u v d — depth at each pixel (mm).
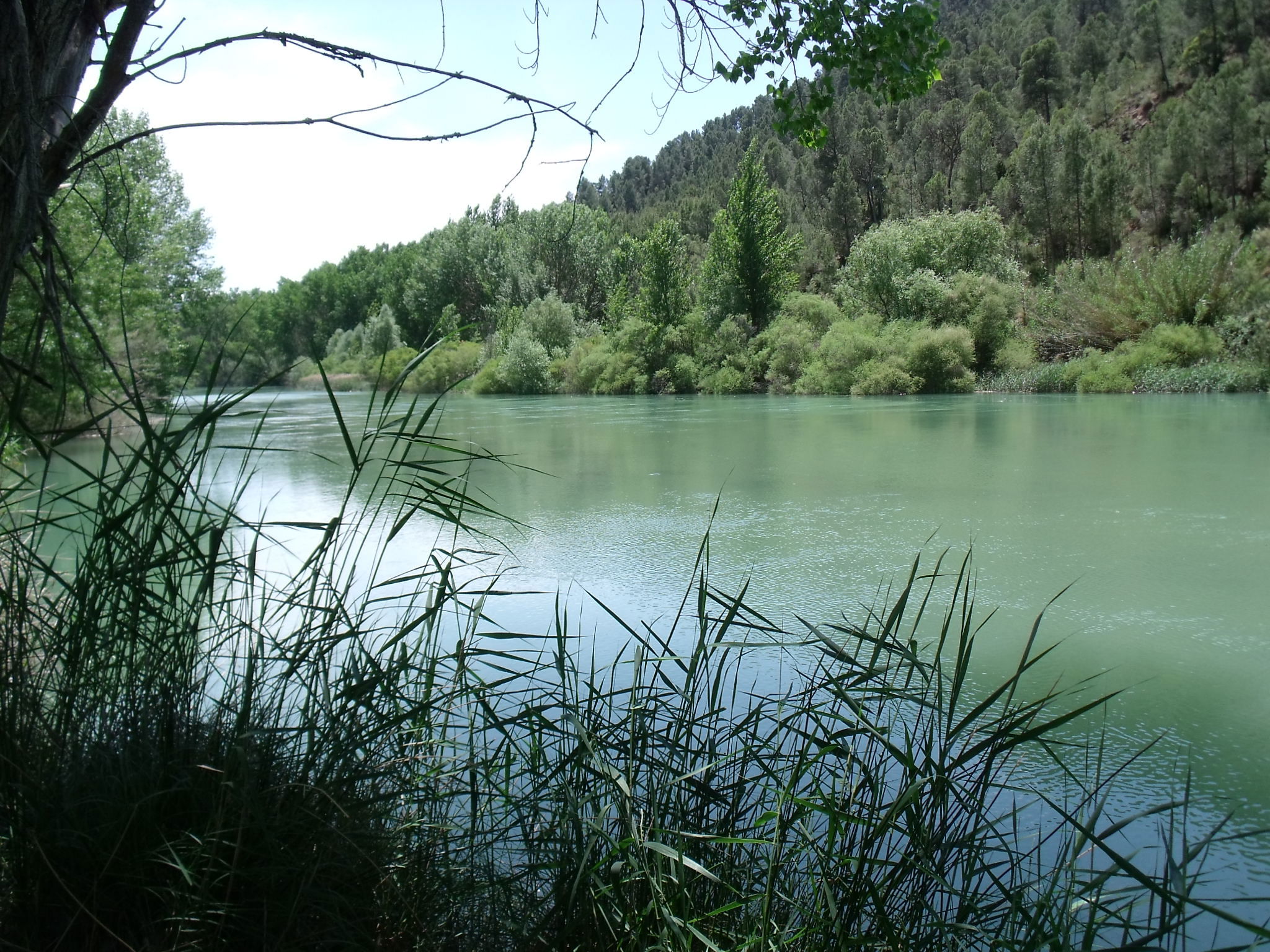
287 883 1655
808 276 49219
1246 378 21453
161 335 12320
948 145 54312
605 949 1757
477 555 6746
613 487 10273
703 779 2271
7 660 1931
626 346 35281
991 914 2111
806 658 4254
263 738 1912
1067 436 13977
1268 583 6043
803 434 15562
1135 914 2451
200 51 1855
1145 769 3537
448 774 2225
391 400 2146
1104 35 66750
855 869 2113
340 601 2133
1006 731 2088
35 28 1693
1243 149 43656
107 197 2279
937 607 5637
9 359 1810
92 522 1946
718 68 3016
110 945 1609
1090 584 6094
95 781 1719
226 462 12727
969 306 28953
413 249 65375
